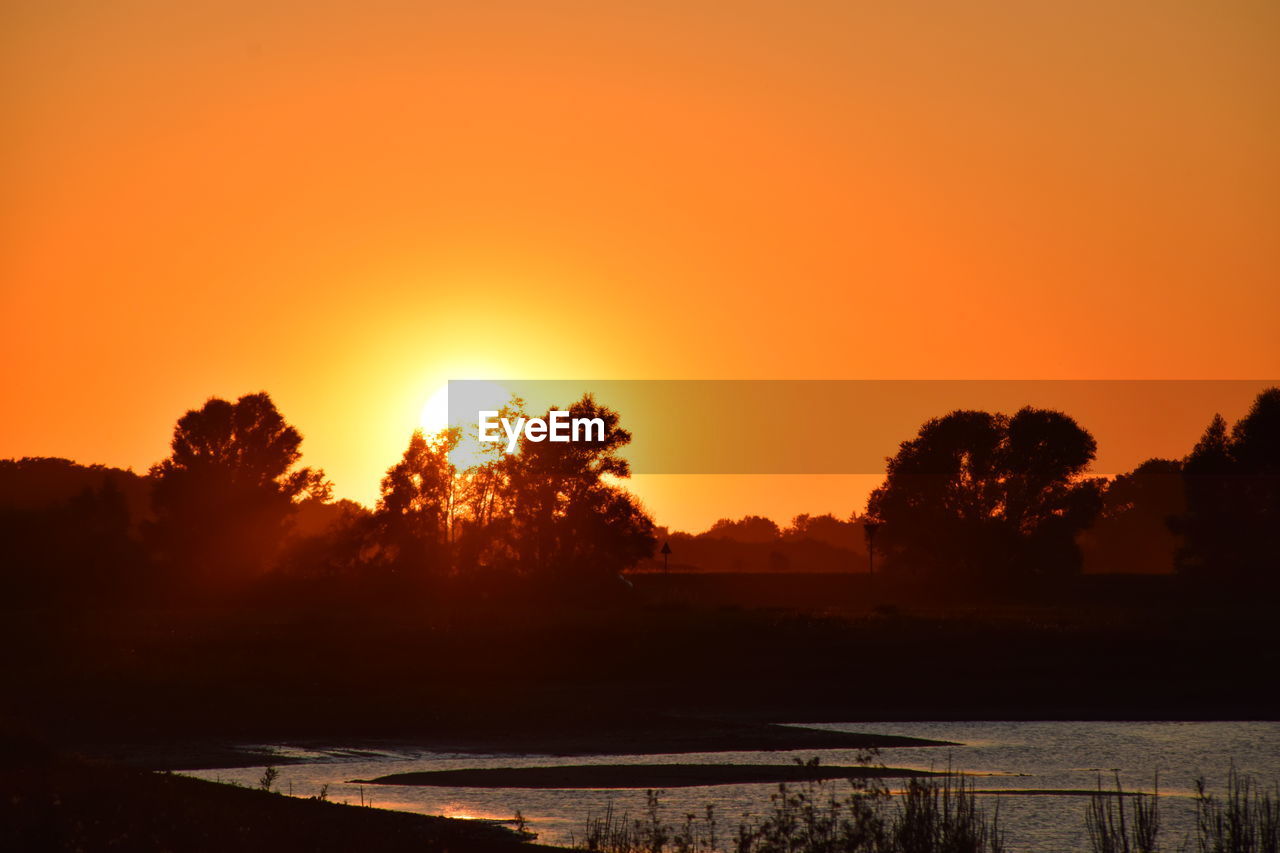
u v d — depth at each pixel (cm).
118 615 9150
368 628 8225
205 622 8669
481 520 11500
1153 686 6675
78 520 10862
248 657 7056
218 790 2955
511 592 10925
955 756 4453
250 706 5584
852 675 7000
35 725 5044
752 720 5709
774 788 3681
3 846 2225
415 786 3769
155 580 10800
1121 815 2731
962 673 7025
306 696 5938
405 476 11356
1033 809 3312
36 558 10006
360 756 4475
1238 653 7406
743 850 2456
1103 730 5353
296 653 7288
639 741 4906
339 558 11181
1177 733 5228
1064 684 6738
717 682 6838
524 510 11500
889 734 5188
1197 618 9219
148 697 5741
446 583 10962
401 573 11012
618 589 11062
